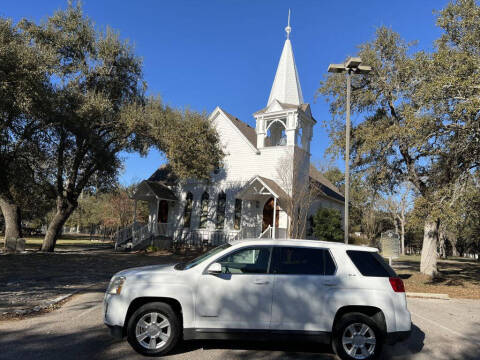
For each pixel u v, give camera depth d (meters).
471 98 10.84
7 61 13.95
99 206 42.97
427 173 16.73
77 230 69.88
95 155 20.69
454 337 7.06
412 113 12.84
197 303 5.40
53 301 8.54
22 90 14.41
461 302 11.48
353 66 12.80
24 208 27.19
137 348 5.25
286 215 22.56
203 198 26.53
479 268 25.89
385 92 16.42
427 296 12.12
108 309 5.43
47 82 17.55
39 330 6.27
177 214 27.34
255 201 24.06
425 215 12.61
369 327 5.40
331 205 32.03
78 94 18.61
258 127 25.25
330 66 13.05
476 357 5.85
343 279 5.58
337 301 5.46
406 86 15.59
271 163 24.19
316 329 5.40
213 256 5.72
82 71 20.64
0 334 5.95
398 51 16.30
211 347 5.83
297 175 22.50
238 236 22.69
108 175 23.64
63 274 13.25
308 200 21.80
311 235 25.94
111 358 5.12
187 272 5.59
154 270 5.80
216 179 26.06
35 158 19.55
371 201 18.48
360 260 5.79
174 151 18.78
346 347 5.39
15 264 15.44
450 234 43.16
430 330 7.57
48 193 23.05
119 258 19.75
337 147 18.02
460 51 12.42
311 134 26.41
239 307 5.40
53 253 20.98
